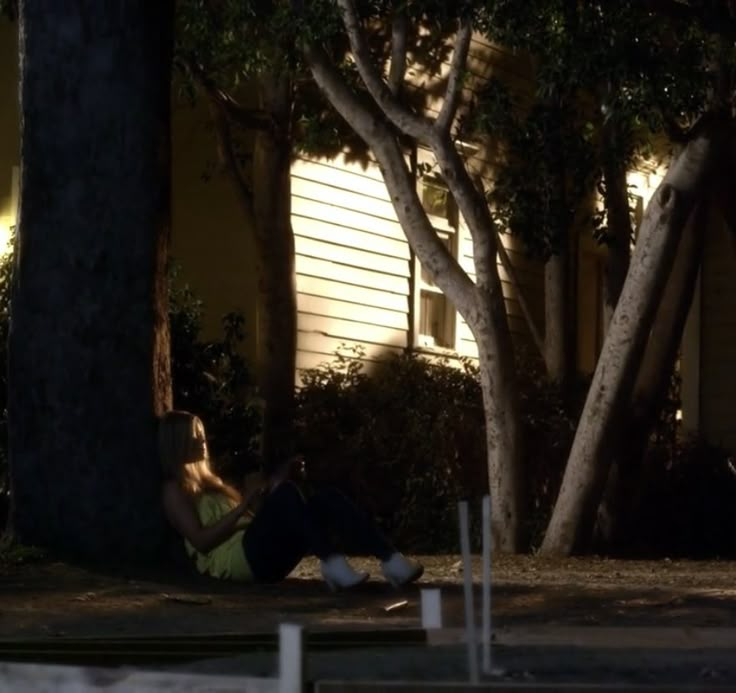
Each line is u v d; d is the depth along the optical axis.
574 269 24.05
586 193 19.19
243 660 7.04
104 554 11.38
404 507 19.08
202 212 19.41
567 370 20.97
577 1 15.84
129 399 11.50
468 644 6.32
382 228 21.12
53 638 7.89
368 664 6.91
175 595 10.30
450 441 19.36
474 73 22.25
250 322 19.14
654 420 19.03
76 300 11.47
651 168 25.20
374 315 20.94
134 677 5.86
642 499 20.97
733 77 17.61
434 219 22.05
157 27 11.80
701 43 16.89
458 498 19.00
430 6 15.84
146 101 11.68
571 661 7.08
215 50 17.42
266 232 18.78
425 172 21.47
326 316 20.05
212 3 17.50
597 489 16.89
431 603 7.81
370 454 19.14
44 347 11.48
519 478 17.16
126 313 11.54
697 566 15.44
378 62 20.33
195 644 7.43
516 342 23.41
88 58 11.55
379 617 9.61
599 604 10.40
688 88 16.34
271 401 18.70
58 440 11.44
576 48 15.90
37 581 10.55
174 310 17.28
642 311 16.69
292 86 18.84
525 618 9.66
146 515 11.47
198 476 11.52
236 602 10.17
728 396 24.83
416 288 21.72
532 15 15.89
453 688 5.50
